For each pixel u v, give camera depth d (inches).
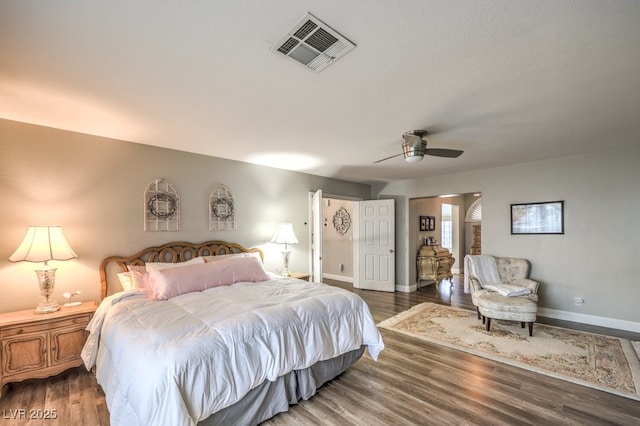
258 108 95.7
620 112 99.7
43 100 89.0
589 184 158.7
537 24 55.8
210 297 104.4
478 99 89.4
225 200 162.7
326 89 82.4
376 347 109.1
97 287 121.0
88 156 120.6
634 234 147.3
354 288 252.1
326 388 97.9
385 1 49.9
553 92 84.8
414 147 117.3
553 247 169.8
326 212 294.8
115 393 72.5
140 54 65.4
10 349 92.6
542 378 102.7
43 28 56.1
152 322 80.8
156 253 136.2
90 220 120.5
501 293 153.1
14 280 105.3
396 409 86.2
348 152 151.1
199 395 65.5
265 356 78.8
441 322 161.3
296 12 52.7
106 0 49.1
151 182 137.0
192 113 99.4
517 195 183.0
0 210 103.4
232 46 62.7
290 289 116.6
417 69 72.2
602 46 62.9
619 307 150.6
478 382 100.5
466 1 49.9
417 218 257.6
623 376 103.0
